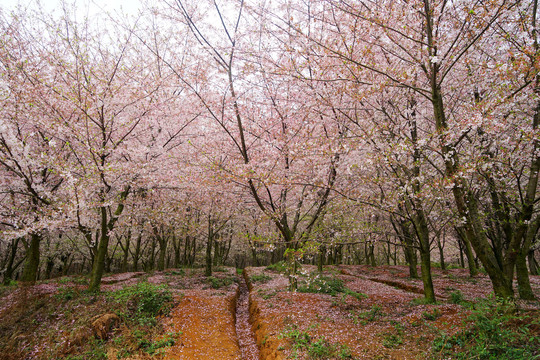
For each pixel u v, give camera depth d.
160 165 11.15
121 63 10.66
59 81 10.02
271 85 9.13
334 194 8.73
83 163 9.68
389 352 5.13
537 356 3.54
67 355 5.87
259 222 9.97
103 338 6.42
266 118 9.75
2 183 8.92
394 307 8.23
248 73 7.54
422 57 6.18
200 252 30.39
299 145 7.23
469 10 5.10
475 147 7.27
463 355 4.30
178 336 6.62
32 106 8.01
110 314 6.91
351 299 9.32
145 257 29.00
